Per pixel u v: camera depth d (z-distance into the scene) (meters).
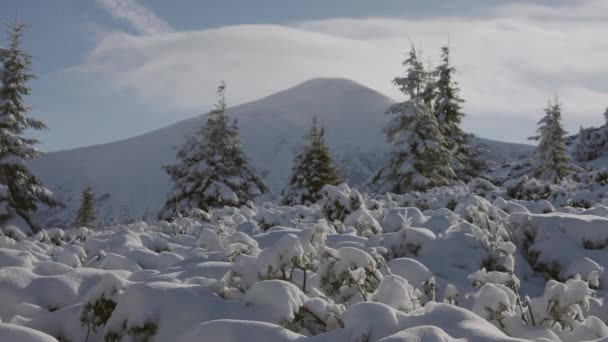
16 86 25.39
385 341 2.56
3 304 4.27
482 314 3.55
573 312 3.54
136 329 3.44
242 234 4.84
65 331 3.82
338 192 8.29
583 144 42.72
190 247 7.51
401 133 30.14
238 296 3.78
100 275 4.79
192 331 3.06
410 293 3.74
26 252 5.47
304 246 3.93
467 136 37.91
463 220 6.51
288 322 3.29
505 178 34.81
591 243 5.80
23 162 24.84
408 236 5.91
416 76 33.53
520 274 5.64
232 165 31.27
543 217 6.13
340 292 4.02
